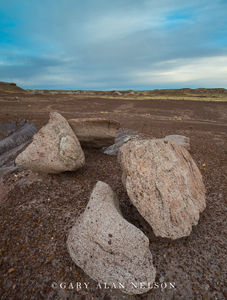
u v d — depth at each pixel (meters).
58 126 6.79
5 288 3.53
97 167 8.01
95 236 3.63
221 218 5.03
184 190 4.56
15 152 10.86
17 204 5.54
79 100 40.06
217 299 3.27
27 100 35.91
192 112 27.77
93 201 4.23
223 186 6.57
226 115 25.78
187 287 3.46
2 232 4.61
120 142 10.91
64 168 6.48
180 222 4.14
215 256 3.98
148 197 4.09
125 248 3.52
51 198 5.74
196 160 8.86
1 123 15.37
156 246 4.20
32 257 4.02
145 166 4.25
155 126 17.08
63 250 4.14
